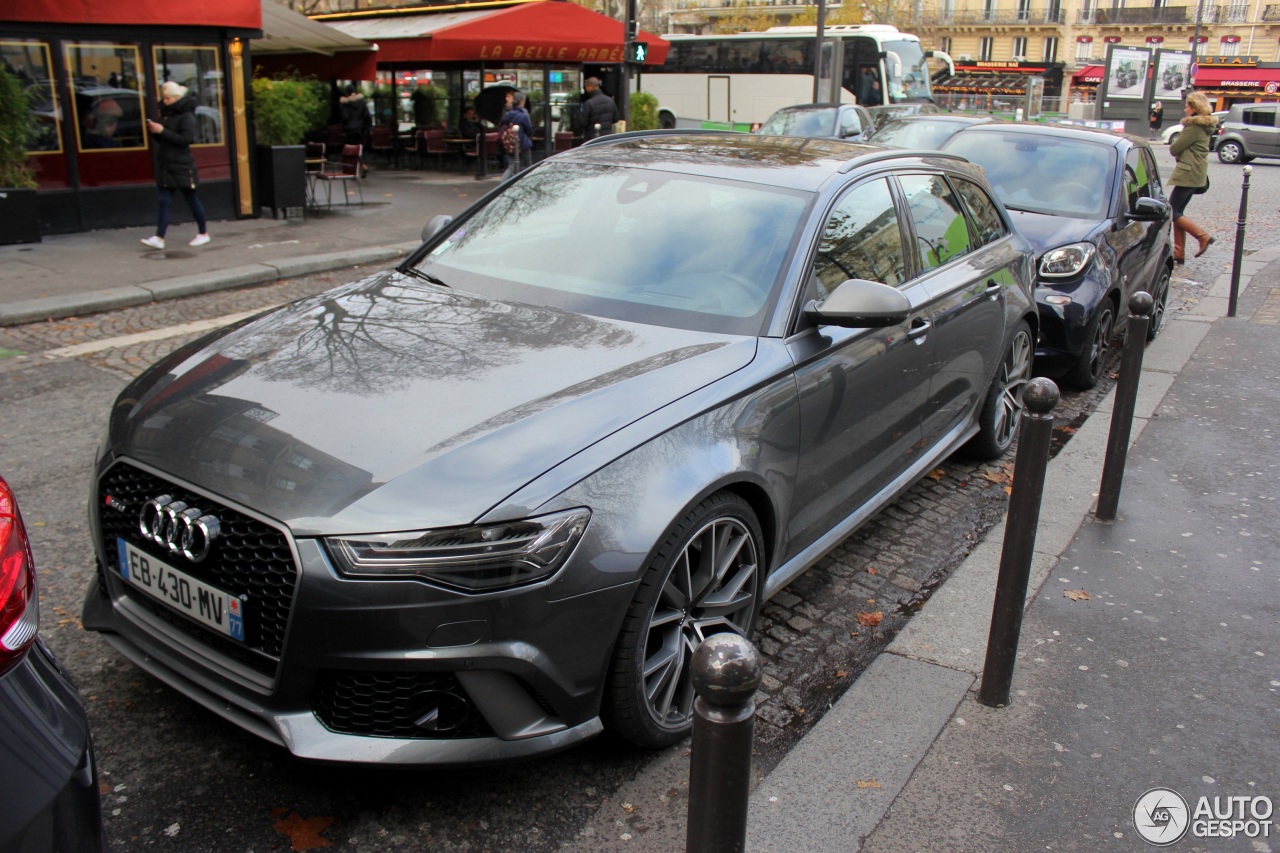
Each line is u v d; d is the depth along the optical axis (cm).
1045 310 669
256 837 254
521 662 244
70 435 527
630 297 346
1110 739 310
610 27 1927
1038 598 398
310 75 1698
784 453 320
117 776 272
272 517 239
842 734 304
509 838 259
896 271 412
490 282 366
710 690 169
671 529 269
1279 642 372
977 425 522
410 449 253
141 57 1159
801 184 383
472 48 1734
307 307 356
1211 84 6003
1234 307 929
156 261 979
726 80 2916
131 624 277
